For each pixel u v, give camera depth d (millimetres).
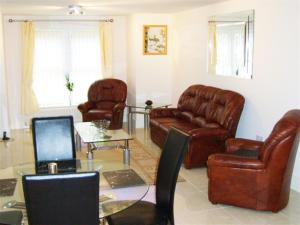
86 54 7801
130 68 7785
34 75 7531
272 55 4336
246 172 3531
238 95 4855
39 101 7648
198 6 5965
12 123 7594
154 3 5562
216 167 3660
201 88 5762
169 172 2689
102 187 2678
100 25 7691
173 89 7539
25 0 5113
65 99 7801
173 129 2852
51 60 7598
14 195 2537
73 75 7789
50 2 5363
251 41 4719
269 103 4438
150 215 2641
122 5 5789
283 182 3490
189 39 6637
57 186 1741
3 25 7180
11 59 7367
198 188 4242
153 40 7371
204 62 6094
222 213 3580
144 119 7238
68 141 3469
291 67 4031
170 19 7391
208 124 5133
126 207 2393
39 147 3414
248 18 4766
